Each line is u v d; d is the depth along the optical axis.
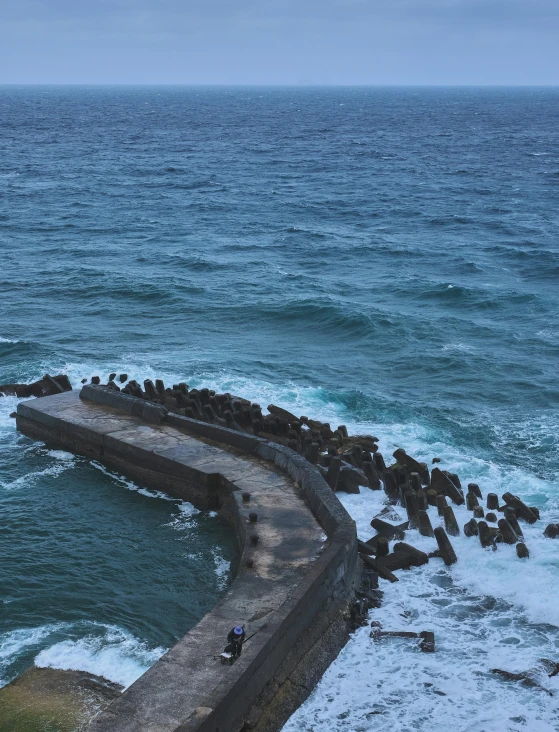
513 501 24.03
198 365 38.66
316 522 22.27
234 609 18.16
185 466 25.56
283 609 17.45
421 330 45.12
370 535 23.05
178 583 21.33
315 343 43.34
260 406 31.95
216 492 25.27
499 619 19.33
